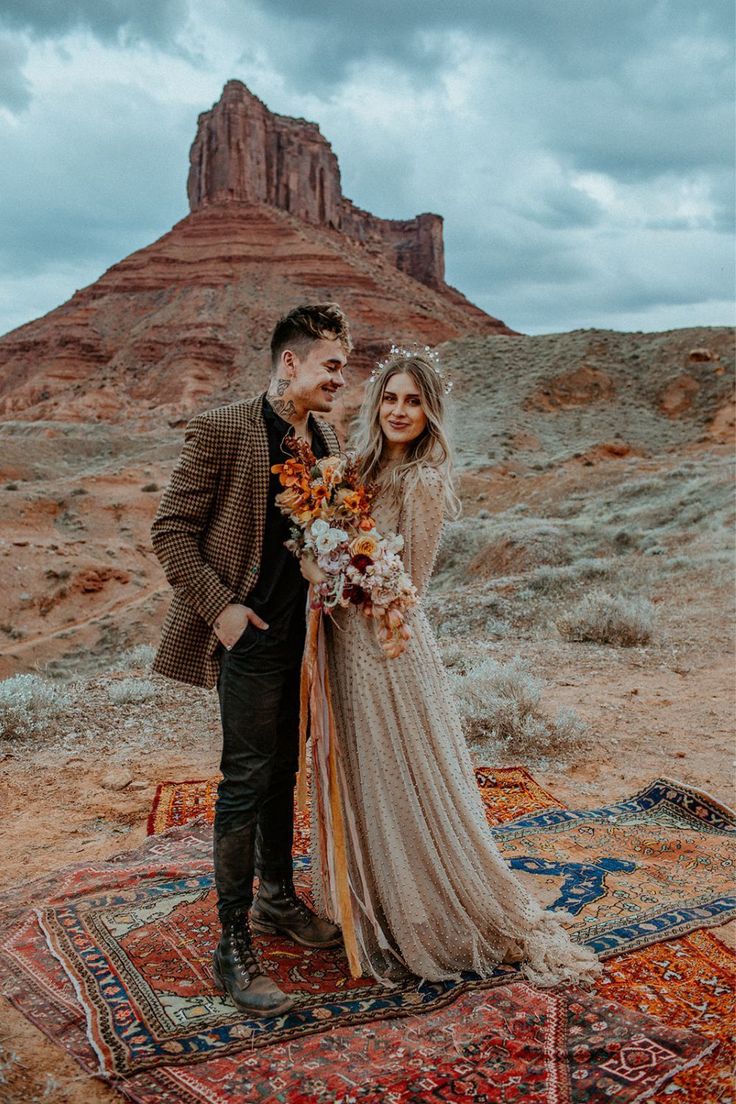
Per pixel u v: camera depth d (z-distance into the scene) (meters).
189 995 3.00
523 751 6.29
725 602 12.27
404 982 3.11
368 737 3.14
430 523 3.19
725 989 3.04
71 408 94.81
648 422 61.69
